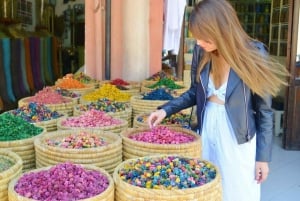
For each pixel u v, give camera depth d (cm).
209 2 186
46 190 163
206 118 220
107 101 323
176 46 510
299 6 474
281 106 566
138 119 286
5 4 712
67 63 923
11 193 164
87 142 218
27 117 272
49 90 371
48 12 887
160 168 184
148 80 468
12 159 200
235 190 212
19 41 692
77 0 903
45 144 218
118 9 484
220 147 213
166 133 238
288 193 372
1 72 632
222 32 184
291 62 485
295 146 499
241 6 740
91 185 169
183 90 404
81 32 909
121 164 193
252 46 193
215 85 212
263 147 207
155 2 488
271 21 643
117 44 491
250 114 207
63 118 275
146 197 166
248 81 191
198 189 168
